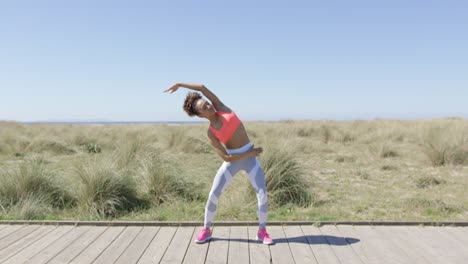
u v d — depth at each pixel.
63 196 6.12
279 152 6.65
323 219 5.21
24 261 3.58
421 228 4.52
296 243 4.05
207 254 3.76
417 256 3.67
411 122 23.12
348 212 5.59
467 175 8.46
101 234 4.37
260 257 3.68
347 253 3.76
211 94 3.98
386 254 3.73
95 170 6.02
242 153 3.93
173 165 8.33
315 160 10.80
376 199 6.37
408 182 7.78
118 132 17.56
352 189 7.16
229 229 4.53
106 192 5.80
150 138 14.55
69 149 13.04
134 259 3.64
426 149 10.43
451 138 11.50
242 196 6.00
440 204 5.82
